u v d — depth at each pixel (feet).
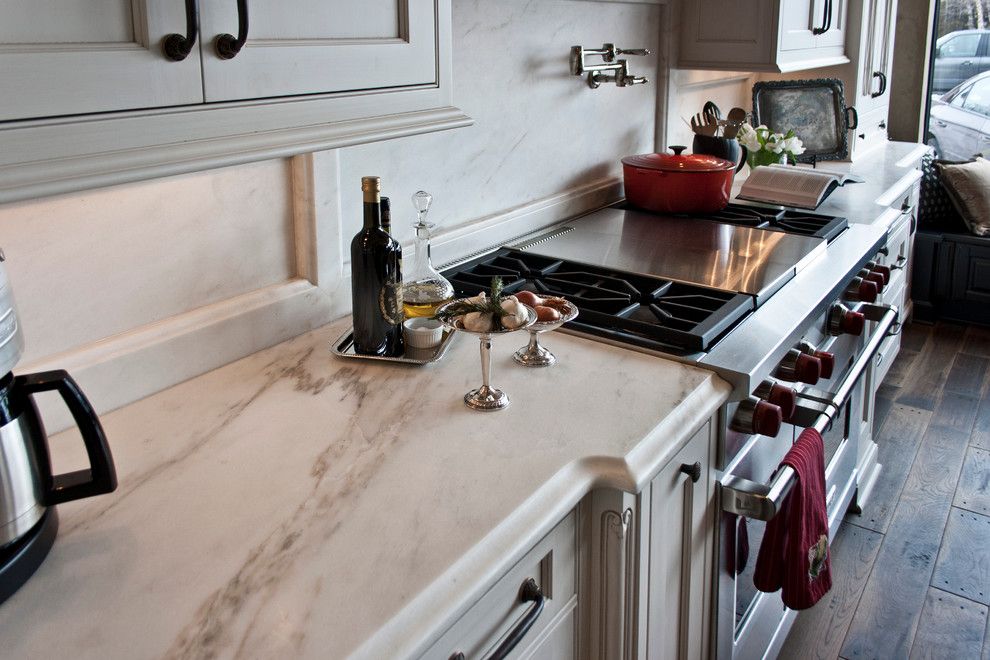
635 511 3.99
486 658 3.36
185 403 4.34
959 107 15.10
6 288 2.94
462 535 3.25
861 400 8.13
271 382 4.58
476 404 4.28
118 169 2.78
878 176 9.84
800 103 10.55
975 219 13.66
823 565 5.48
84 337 4.15
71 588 2.95
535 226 7.36
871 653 6.84
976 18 14.58
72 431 4.05
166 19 2.86
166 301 4.49
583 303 5.57
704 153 8.61
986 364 12.38
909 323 14.08
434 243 6.24
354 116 3.67
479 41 6.36
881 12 10.94
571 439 3.98
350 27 3.59
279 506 3.44
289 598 2.91
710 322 5.14
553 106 7.36
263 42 3.23
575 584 4.00
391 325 4.80
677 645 4.85
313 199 5.09
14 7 2.48
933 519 8.58
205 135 3.06
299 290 5.17
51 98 2.59
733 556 5.28
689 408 4.33
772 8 8.22
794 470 4.94
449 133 6.27
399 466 3.74
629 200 8.09
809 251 6.66
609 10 7.82
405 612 2.86
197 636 2.73
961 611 7.28
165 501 3.48
